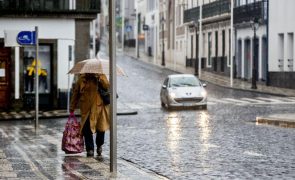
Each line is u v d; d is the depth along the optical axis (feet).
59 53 136.26
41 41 135.44
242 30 226.79
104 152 63.46
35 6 135.03
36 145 70.49
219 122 98.84
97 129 58.65
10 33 93.04
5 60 134.72
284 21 195.21
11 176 47.55
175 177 48.14
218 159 57.26
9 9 133.80
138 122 103.14
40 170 50.49
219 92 181.06
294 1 190.29
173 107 132.87
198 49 245.24
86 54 137.59
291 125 88.63
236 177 47.75
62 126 99.91
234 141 71.46
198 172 50.31
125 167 52.31
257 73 214.07
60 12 135.23
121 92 182.29
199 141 72.33
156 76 239.09
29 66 136.05
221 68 248.73
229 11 233.96
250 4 216.74
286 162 54.90
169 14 330.34
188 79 137.18
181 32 304.71
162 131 86.17
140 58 353.92
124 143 72.13
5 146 69.67
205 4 261.03
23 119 117.29
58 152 63.00
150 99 162.91
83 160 56.39
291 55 194.59
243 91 185.68
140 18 424.87
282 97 162.61
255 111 121.29
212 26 260.21
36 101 91.04
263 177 47.57
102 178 46.55
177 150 64.54
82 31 137.39
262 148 64.64
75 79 136.77
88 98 58.29
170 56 327.88
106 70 57.88
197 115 114.93
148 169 52.34
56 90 135.85
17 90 134.92
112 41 47.91
